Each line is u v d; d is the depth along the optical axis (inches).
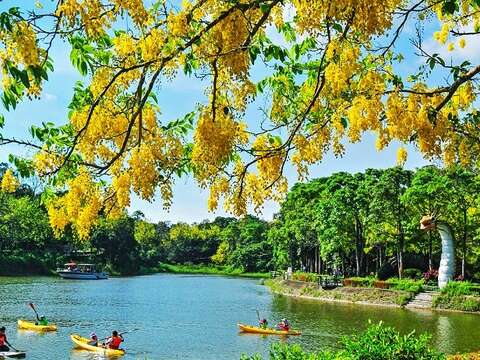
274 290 2185.0
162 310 1454.2
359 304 1588.3
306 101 276.5
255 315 1354.6
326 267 2412.6
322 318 1272.1
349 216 1812.3
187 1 224.7
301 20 231.3
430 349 358.6
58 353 883.4
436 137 246.4
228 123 216.2
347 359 319.3
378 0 204.7
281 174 251.0
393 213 1670.8
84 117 240.2
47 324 1118.4
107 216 236.1
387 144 252.4
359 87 254.5
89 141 237.3
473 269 1711.4
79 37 228.2
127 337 1034.1
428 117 245.1
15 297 1690.5
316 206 2058.3
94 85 239.8
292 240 2343.8
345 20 217.8
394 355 344.8
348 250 2034.9
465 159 300.2
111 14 205.6
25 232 2768.2
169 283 2684.5
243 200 250.7
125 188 216.1
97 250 3307.1
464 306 1350.9
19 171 232.1
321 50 244.2
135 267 3597.4
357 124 250.1
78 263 3048.7
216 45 214.8
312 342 973.8
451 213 1557.6
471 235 1587.1
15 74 187.2
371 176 1797.5
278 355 315.3
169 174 227.5
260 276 3599.9
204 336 1046.4
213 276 3580.2
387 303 1541.6
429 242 1701.5
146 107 236.5
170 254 4439.0
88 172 233.9
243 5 203.3
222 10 220.2
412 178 1659.7
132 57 235.8
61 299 1662.2
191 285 2546.8
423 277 1680.6
